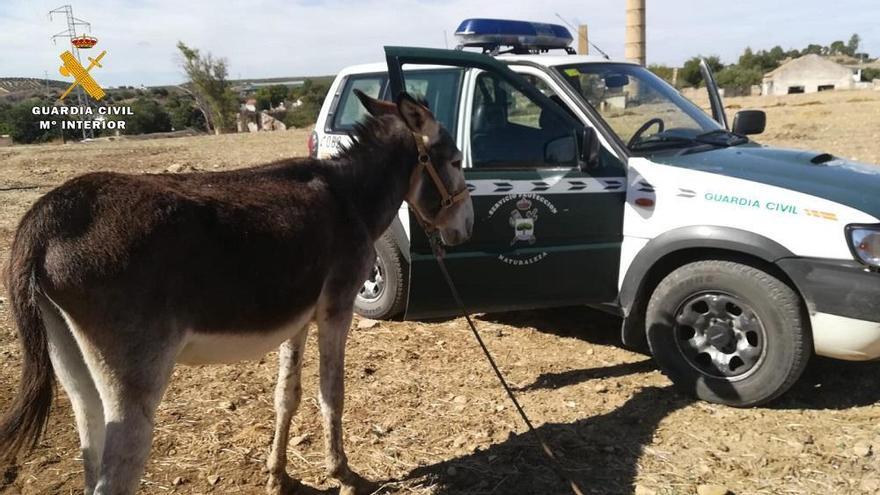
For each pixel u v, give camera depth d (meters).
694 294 3.07
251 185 2.14
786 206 2.85
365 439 2.84
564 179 3.29
